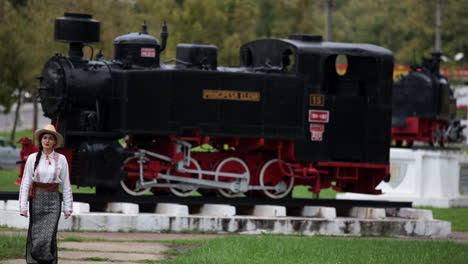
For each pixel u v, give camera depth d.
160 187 50.03
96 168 46.19
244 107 49.97
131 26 89.75
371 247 41.03
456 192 74.38
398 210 53.78
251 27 119.25
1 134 134.38
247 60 55.16
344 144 52.47
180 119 48.72
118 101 48.19
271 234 46.88
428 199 72.00
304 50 51.22
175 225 45.66
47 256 30.61
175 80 48.66
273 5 124.19
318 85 51.53
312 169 51.34
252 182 51.69
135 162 48.59
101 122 47.94
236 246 38.59
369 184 54.53
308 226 48.09
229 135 49.62
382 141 53.38
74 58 47.78
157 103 48.44
